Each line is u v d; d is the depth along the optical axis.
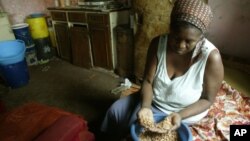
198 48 1.00
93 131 1.80
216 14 2.30
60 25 3.20
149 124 0.97
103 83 2.65
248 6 2.04
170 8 1.96
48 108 1.39
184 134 0.98
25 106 1.42
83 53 3.03
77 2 3.24
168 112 1.17
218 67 1.01
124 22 2.70
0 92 2.54
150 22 2.10
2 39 2.84
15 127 1.20
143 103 1.13
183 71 1.09
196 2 0.88
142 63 2.32
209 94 1.09
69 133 0.98
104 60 2.85
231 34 2.27
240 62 2.02
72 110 2.13
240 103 1.33
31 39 3.24
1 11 3.01
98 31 2.71
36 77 2.92
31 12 3.47
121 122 1.24
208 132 1.10
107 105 2.19
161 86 1.14
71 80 2.78
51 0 3.52
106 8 2.56
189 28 0.86
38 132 1.16
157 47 1.13
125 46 2.52
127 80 2.58
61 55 3.49
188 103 1.11
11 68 2.51
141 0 2.06
